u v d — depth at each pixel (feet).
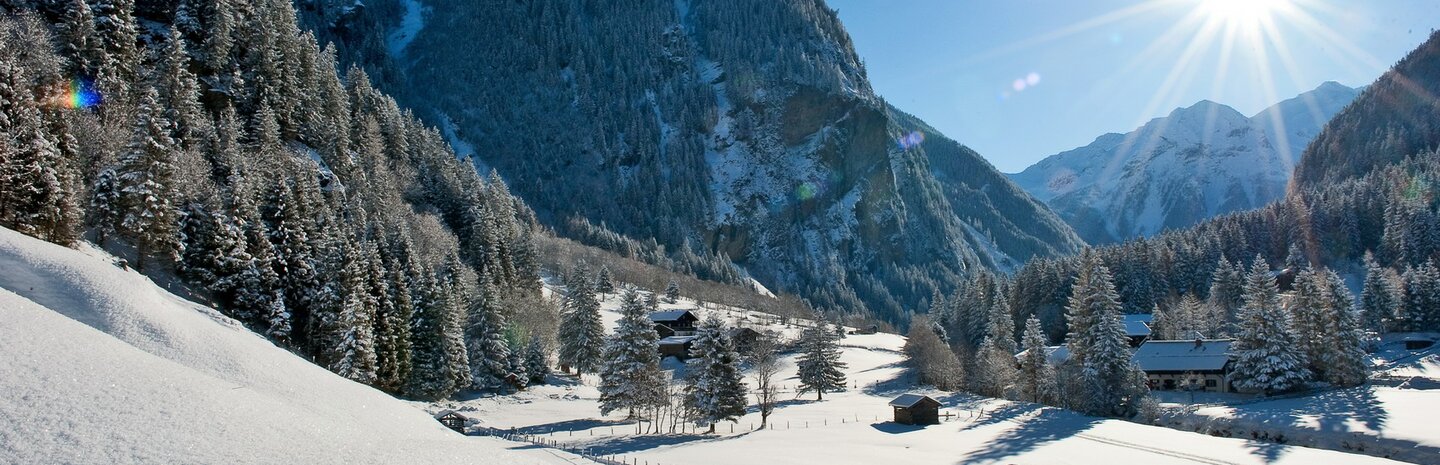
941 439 231.50
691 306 628.28
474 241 431.84
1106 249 580.30
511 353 317.63
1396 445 210.59
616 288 634.84
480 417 258.37
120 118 284.20
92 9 331.98
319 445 75.46
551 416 271.69
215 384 86.94
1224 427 251.60
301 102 418.51
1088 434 236.84
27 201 180.14
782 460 197.36
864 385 382.63
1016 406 302.86
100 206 214.07
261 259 235.40
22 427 58.75
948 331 519.60
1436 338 384.88
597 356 355.77
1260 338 301.22
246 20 411.95
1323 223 584.81
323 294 234.58
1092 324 306.35
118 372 76.95
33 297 123.54
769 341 431.84
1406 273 423.64
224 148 325.21
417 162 533.14
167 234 217.15
